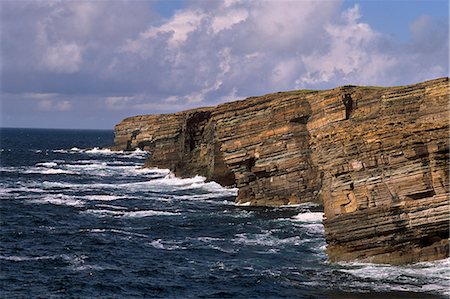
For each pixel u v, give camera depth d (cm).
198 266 4806
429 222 4375
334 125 6981
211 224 6581
